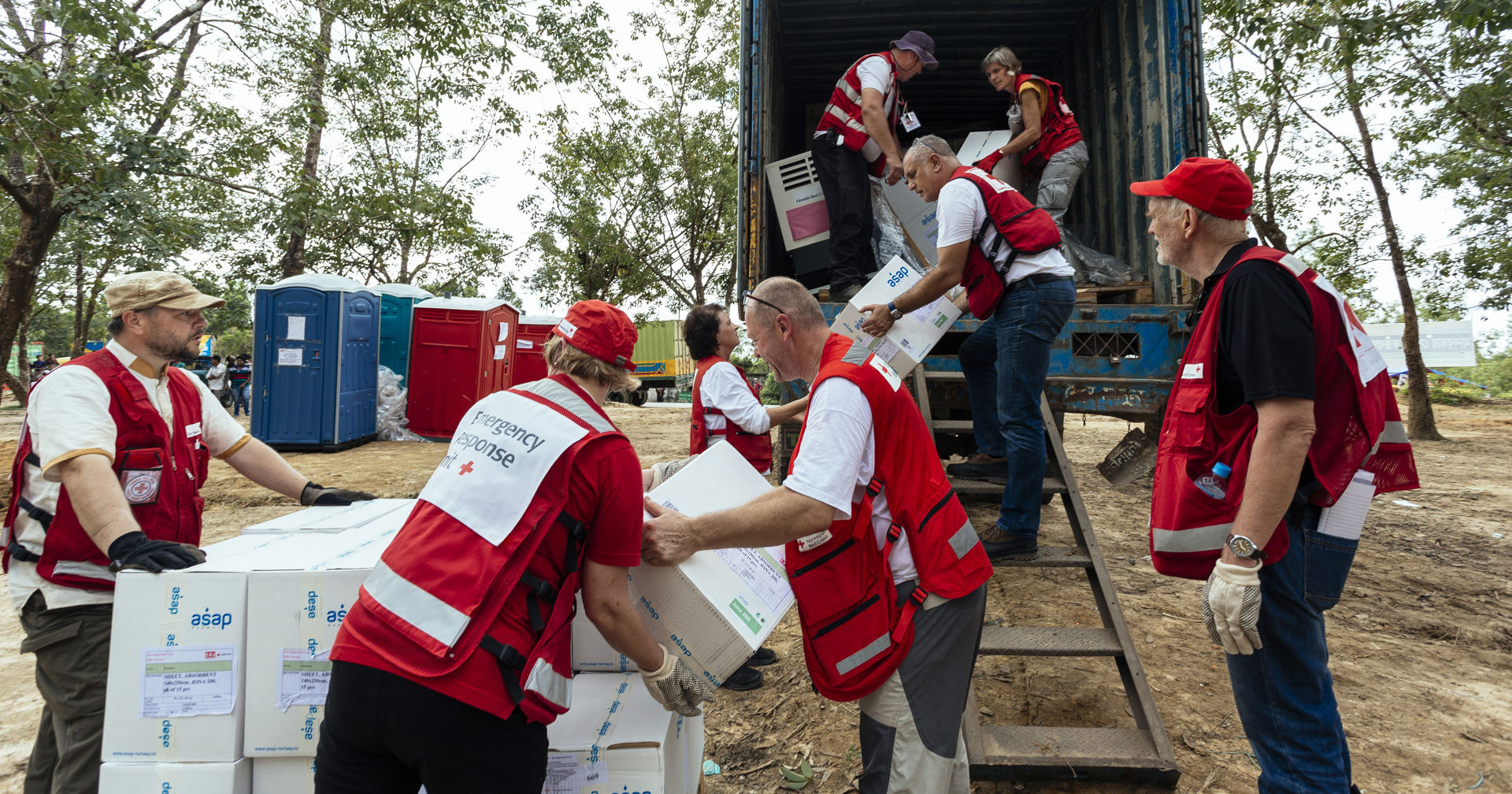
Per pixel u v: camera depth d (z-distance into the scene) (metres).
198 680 1.70
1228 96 13.59
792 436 4.18
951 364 4.20
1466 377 35.91
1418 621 4.05
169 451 2.01
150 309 2.00
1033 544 2.91
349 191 13.05
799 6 5.48
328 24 12.30
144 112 9.61
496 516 1.40
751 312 2.00
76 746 1.82
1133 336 3.93
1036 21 5.69
